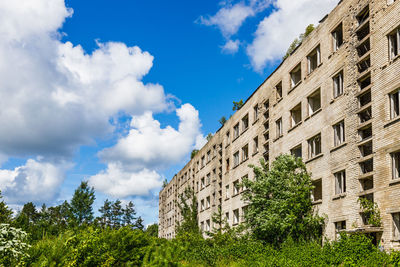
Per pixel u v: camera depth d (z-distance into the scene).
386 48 21.86
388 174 20.58
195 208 62.91
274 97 37.19
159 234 96.56
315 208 27.36
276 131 36.16
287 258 22.58
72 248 17.47
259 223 29.22
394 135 20.53
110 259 18.17
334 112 26.56
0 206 31.47
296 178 28.58
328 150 26.80
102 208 76.31
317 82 29.28
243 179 31.91
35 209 94.88
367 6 24.22
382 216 20.59
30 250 16.33
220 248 29.67
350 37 25.50
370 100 23.84
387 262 17.83
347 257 19.11
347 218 23.81
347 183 24.17
